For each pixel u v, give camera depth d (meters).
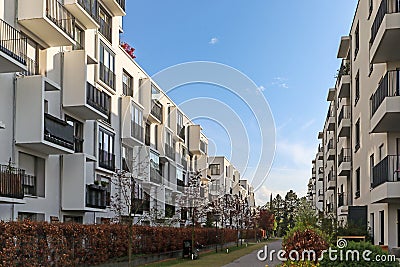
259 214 68.62
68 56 21.64
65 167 21.91
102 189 23.86
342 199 34.06
